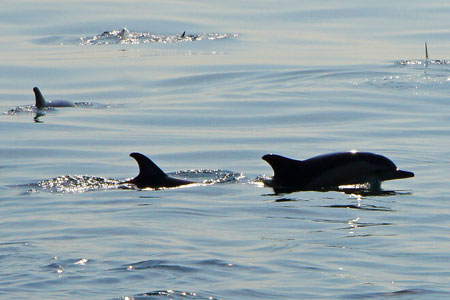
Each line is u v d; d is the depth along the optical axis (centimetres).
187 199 5128
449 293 3244
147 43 16500
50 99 10625
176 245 3959
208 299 3164
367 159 5766
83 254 3772
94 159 6669
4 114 9338
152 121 8738
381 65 12812
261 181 5706
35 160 6644
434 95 10219
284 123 8475
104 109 9656
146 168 5644
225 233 4238
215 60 13938
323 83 11306
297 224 4456
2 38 17012
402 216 4634
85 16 19862
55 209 4872
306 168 5681
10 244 3975
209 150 7006
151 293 3216
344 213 4728
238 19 18888
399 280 3406
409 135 7631
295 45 15262
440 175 5872
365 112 9050
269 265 3616
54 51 15388
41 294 3206
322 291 3275
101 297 3173
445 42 15225
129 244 3972
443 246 3944
